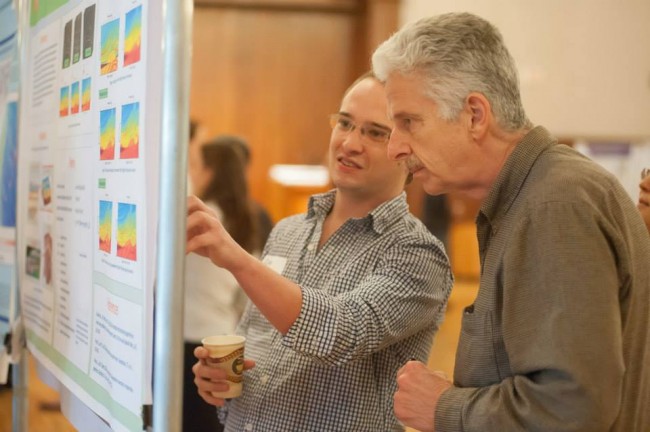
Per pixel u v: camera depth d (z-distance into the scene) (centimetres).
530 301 99
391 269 137
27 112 153
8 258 165
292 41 593
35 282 150
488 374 110
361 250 144
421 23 114
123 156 101
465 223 710
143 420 93
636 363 102
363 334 126
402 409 114
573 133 551
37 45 146
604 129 552
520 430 97
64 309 130
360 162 148
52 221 137
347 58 598
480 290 113
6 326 166
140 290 95
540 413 95
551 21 543
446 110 110
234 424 149
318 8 586
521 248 102
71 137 125
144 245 94
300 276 152
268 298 119
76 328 124
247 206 265
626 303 100
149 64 93
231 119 593
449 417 107
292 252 158
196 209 115
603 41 544
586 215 97
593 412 92
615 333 94
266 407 142
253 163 598
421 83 111
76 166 122
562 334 94
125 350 100
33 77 149
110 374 107
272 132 598
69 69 126
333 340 122
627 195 108
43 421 326
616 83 548
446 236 573
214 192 261
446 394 110
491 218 111
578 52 545
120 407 102
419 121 112
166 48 86
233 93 592
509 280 102
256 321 158
